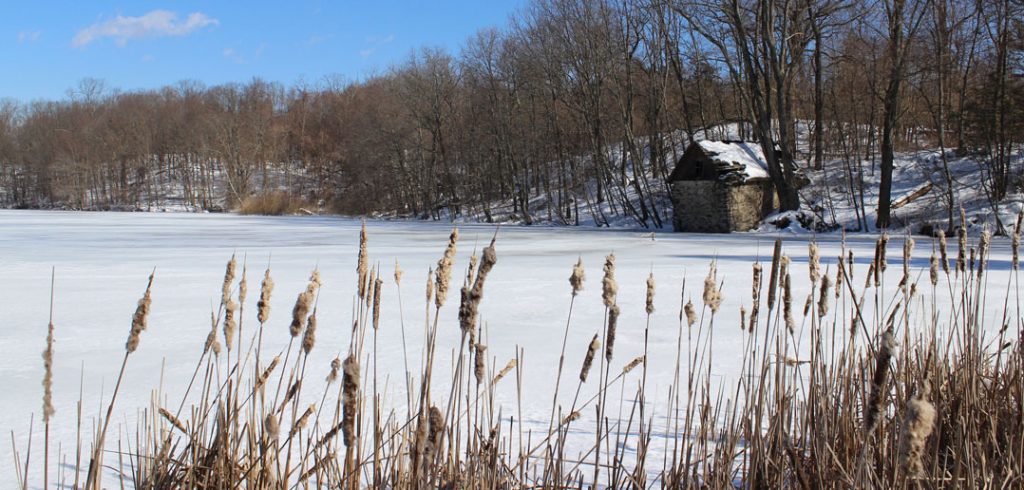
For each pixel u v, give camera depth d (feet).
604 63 148.05
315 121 288.92
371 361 24.45
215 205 277.23
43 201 301.63
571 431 16.43
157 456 10.41
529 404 18.97
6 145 310.86
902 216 118.01
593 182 178.91
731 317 32.71
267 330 30.53
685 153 132.05
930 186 123.24
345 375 6.63
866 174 136.26
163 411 10.24
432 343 8.29
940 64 115.14
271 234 108.06
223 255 68.59
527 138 178.19
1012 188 114.21
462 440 14.92
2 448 15.99
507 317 33.58
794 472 11.06
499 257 65.98
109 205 284.00
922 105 151.02
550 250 75.10
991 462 10.69
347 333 29.71
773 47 124.67
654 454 14.88
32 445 16.16
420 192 206.69
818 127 143.33
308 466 13.23
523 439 15.65
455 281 46.73
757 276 11.77
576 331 30.04
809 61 156.87
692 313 10.68
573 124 169.37
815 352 12.50
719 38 138.21
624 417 17.58
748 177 128.26
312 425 16.51
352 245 82.94
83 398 20.31
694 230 131.75
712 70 153.99
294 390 9.50
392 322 32.40
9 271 53.98
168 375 22.86
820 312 11.87
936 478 9.11
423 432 8.20
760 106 126.72
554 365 23.82
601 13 148.05
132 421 17.80
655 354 25.18
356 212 215.31
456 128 194.18
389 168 204.03
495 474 9.66
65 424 17.83
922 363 14.26
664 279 46.68
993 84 113.91
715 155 129.18
